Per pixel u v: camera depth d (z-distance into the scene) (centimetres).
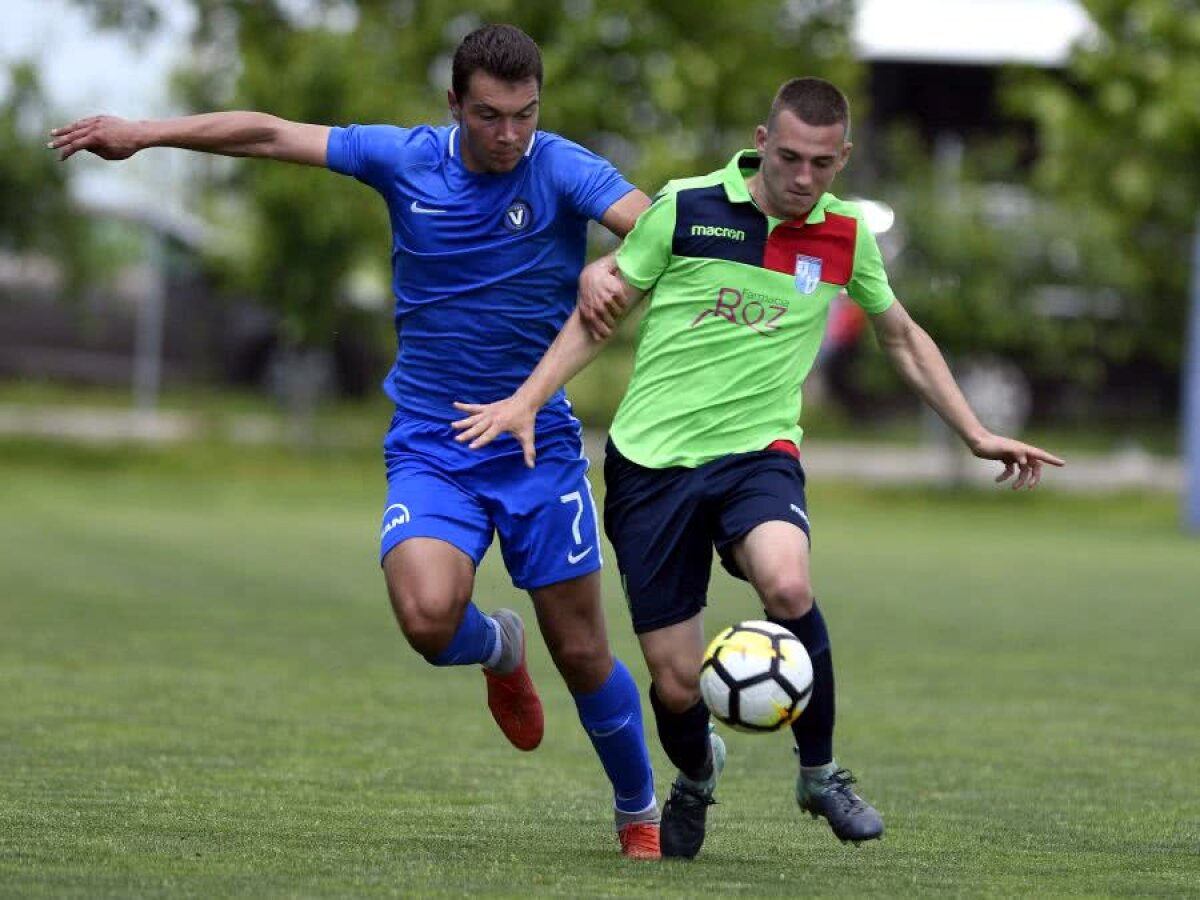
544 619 2120
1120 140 9850
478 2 10000
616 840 2206
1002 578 6306
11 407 10962
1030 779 2777
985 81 13100
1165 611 5391
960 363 10081
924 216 9681
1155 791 2670
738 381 2069
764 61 10894
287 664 3928
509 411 1992
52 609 4734
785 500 2023
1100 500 9731
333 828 2198
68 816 2195
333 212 9469
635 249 2073
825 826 2367
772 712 1919
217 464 9669
